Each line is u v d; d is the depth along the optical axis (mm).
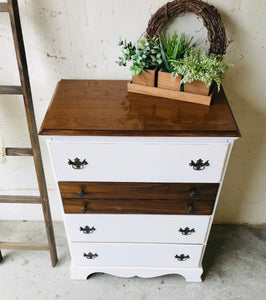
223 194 1925
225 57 1296
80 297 1630
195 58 1231
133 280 1714
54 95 1332
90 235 1500
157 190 1305
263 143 1701
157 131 1110
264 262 1808
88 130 1115
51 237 1664
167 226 1448
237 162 1783
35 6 1302
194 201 1343
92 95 1335
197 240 1501
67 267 1770
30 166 1805
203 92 1247
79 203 1369
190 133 1104
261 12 1307
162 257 1587
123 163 1214
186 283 1698
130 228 1462
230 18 1331
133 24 1358
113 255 1589
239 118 1620
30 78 1503
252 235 1979
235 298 1627
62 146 1166
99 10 1317
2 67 1465
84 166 1228
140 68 1263
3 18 1323
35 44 1403
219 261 1812
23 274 1734
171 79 1269
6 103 1574
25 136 1702
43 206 1565
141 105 1263
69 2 1293
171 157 1189
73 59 1450
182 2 1258
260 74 1470
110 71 1486
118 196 1334
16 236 1945
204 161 1198
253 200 1942
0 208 1995
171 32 1385
